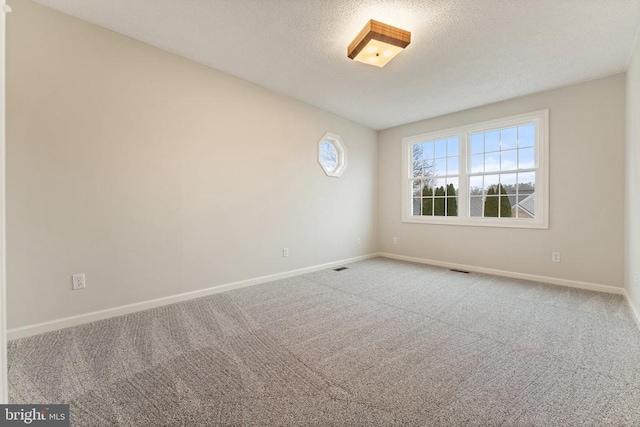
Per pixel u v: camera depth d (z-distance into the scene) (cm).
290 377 154
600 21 213
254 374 157
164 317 236
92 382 150
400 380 152
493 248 386
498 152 385
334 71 299
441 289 315
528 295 293
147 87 251
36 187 201
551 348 185
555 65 280
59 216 210
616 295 291
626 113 283
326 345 189
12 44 192
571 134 323
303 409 130
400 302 273
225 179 307
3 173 77
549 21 214
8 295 193
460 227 418
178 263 273
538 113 345
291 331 210
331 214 434
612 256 300
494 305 264
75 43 215
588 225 313
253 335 204
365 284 336
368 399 137
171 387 146
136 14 212
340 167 453
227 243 310
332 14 211
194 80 281
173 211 269
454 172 430
